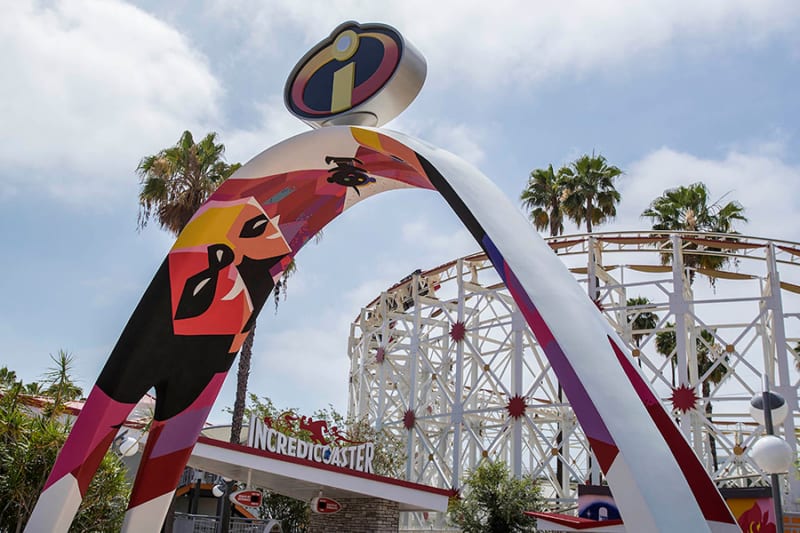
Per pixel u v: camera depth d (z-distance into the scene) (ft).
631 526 27.96
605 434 29.45
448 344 142.20
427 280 134.41
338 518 85.15
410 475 122.62
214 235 57.62
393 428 143.95
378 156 53.67
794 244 108.17
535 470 105.60
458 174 41.86
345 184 59.31
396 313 142.92
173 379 57.62
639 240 115.14
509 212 39.50
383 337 141.90
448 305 130.72
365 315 154.92
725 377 102.78
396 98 53.98
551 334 32.45
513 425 108.17
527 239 37.47
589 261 114.62
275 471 73.20
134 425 99.60
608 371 31.12
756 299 103.14
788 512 81.87
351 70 55.72
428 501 79.05
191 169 110.83
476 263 128.57
